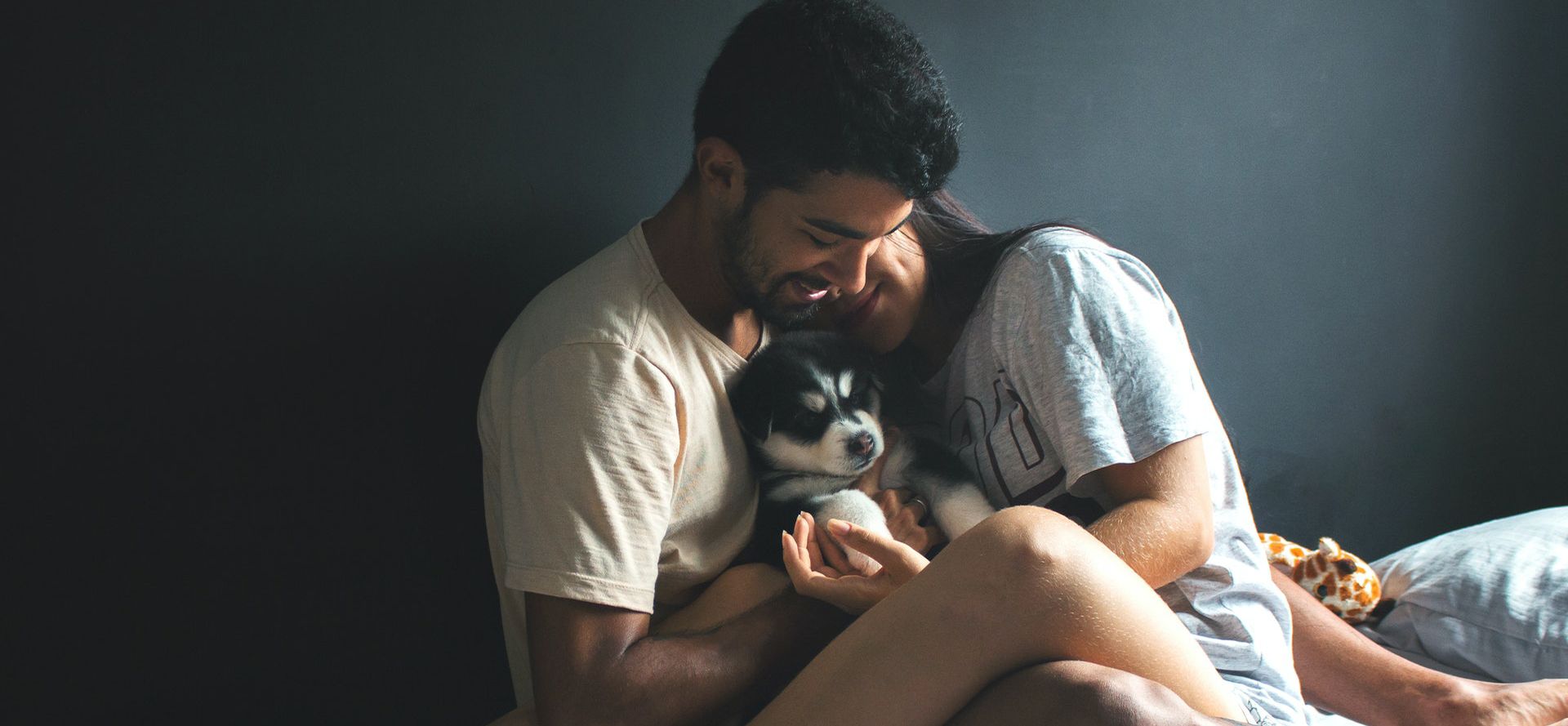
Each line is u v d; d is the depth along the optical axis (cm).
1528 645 214
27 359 177
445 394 206
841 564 180
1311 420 296
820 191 156
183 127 182
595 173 213
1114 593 144
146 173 181
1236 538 190
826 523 183
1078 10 256
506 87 204
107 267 180
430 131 198
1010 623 141
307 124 189
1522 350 318
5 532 179
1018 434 184
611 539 158
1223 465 194
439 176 200
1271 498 294
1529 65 305
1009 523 145
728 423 183
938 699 141
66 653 184
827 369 195
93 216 178
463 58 199
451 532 210
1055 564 142
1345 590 234
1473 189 305
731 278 172
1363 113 289
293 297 192
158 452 186
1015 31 250
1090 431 169
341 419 198
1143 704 131
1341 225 291
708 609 176
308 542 198
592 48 210
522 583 158
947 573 144
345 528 201
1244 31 273
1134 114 265
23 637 181
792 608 166
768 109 155
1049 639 142
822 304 204
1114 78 262
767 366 191
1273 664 178
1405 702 200
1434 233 302
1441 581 230
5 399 176
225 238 186
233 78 184
